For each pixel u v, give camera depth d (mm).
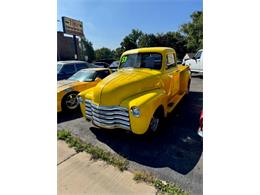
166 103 3869
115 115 3334
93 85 6051
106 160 2951
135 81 3490
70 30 24938
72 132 4129
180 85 5906
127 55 4598
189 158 2949
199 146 3311
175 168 2701
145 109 3070
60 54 31594
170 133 3836
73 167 2797
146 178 2469
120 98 3309
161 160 2916
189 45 35250
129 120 3186
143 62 4344
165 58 4258
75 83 5816
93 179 2518
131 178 2514
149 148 3287
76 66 8203
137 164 2836
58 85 5684
